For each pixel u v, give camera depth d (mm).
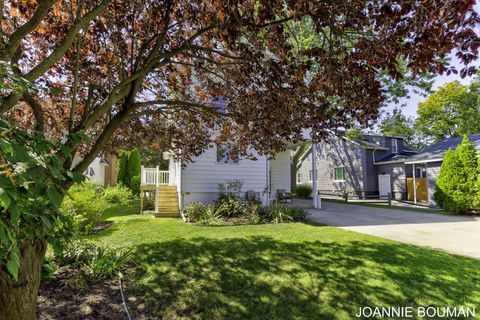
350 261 4535
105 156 5086
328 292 3525
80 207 6605
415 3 1988
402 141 21984
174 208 9797
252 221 8312
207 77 4637
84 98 4047
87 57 3830
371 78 2686
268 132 4098
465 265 4320
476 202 10195
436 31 1924
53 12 3316
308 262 4504
